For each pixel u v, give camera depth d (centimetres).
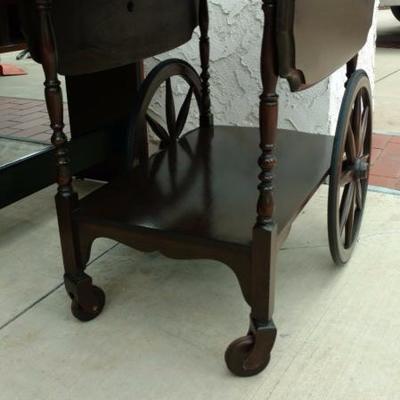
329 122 176
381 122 234
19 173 145
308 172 124
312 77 95
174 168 132
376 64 349
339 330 109
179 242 99
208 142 150
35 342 110
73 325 115
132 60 124
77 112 179
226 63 185
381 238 143
